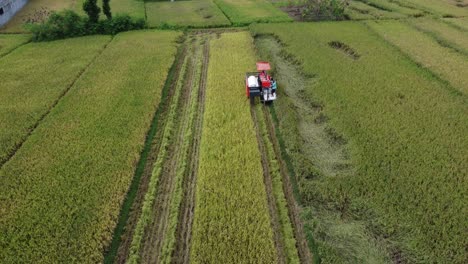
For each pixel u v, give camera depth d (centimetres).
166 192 1648
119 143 1892
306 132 2031
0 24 3681
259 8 4356
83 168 1702
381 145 1850
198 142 1973
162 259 1330
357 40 3244
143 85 2492
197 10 4359
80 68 2745
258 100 2295
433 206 1473
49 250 1303
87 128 2006
